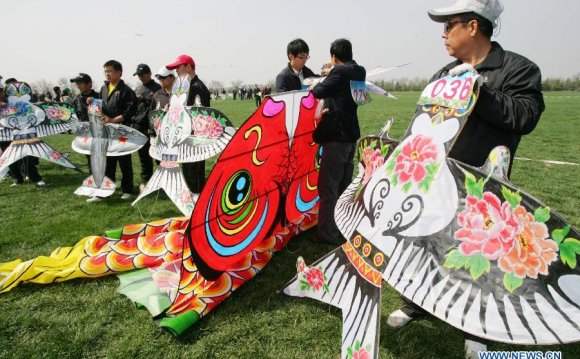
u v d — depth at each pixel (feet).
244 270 10.93
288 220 12.94
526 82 6.40
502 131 6.82
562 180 23.38
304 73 15.44
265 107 9.55
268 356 8.14
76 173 25.62
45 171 26.09
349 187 9.59
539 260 5.59
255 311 9.59
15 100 19.45
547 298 5.44
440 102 6.68
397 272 6.29
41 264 10.82
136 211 17.12
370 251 6.93
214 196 9.00
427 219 6.28
